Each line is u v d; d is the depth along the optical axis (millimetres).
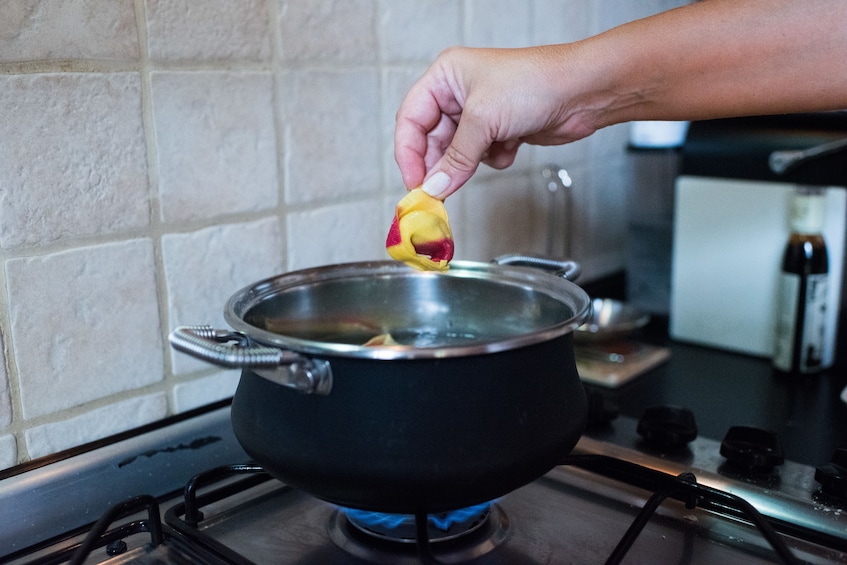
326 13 706
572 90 536
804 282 831
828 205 842
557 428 458
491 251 924
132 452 606
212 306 666
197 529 525
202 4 617
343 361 423
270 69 672
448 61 576
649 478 565
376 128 773
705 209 940
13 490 545
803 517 550
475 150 554
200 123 632
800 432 716
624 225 1153
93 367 598
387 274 617
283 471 452
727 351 952
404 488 428
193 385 667
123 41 576
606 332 879
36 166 546
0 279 541
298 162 709
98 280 591
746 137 897
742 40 504
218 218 658
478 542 529
